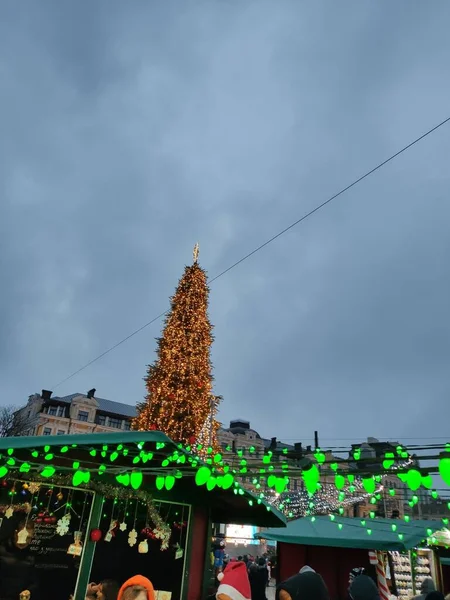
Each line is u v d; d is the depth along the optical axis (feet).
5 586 18.45
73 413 176.86
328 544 35.68
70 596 19.58
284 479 11.21
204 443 54.24
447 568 47.50
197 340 61.52
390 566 40.68
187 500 24.17
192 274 67.15
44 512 19.97
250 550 85.20
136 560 21.74
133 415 192.95
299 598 11.68
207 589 24.04
